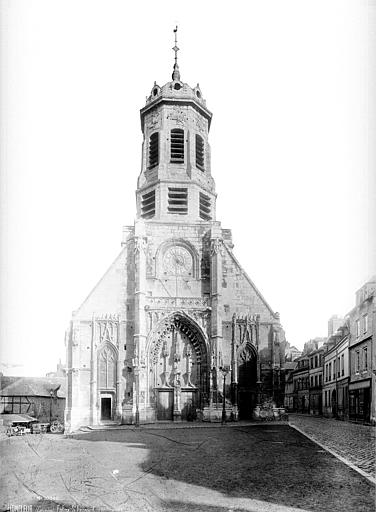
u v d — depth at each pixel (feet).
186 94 221.87
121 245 202.49
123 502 66.85
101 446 114.93
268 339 197.67
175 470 82.58
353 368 188.03
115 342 191.83
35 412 229.66
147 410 187.42
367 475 75.36
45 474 82.58
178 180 213.87
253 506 61.93
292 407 307.58
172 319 196.13
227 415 186.80
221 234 203.21
